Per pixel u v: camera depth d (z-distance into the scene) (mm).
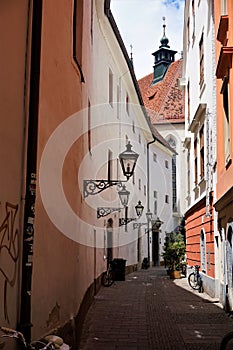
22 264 5492
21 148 5602
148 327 11320
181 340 9852
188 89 24203
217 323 11820
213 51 15578
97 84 17422
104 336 10250
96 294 18188
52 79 7145
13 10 5324
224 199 12812
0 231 4871
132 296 17797
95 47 16688
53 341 5512
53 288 7023
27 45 5844
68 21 8430
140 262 36312
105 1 16781
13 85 5344
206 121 16562
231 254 13055
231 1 12000
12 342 5074
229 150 12836
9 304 5109
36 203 6148
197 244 20125
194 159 20688
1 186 4934
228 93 12570
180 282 24141
